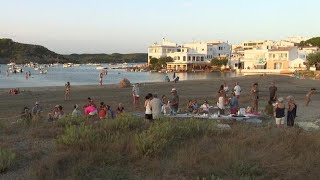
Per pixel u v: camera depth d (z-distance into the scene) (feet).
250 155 36.58
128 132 46.91
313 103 112.57
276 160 35.78
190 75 367.25
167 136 42.37
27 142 44.80
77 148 38.73
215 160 35.22
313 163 35.24
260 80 231.30
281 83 207.82
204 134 47.21
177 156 36.68
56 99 129.29
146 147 37.45
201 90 164.04
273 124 64.28
